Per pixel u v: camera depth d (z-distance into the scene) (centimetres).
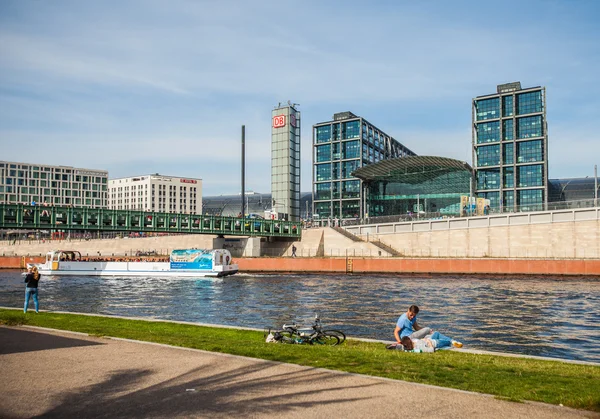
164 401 1093
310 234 11606
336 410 1035
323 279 7981
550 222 9388
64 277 8438
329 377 1304
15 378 1284
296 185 17075
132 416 996
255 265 9881
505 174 16312
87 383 1236
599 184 18075
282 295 5544
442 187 14938
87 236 14988
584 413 1040
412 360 1602
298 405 1067
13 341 1836
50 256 9031
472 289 6169
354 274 9169
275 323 3556
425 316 3906
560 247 9275
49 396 1127
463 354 1819
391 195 15688
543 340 2928
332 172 19212
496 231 9938
